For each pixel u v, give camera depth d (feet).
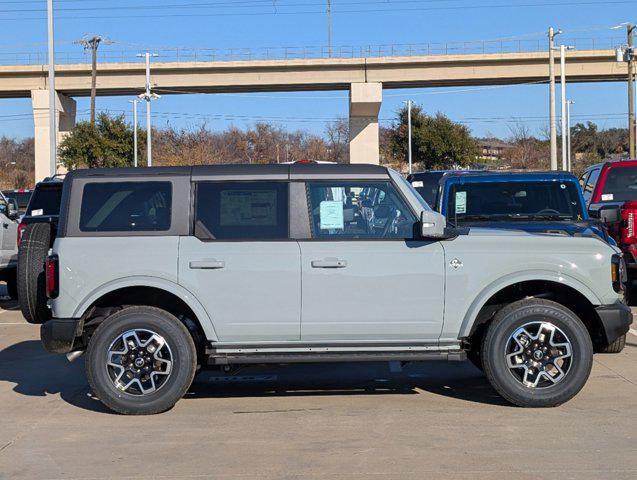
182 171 23.43
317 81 165.68
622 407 23.29
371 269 22.71
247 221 23.09
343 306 22.70
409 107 189.88
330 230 23.08
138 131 148.05
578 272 22.93
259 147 205.98
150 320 22.72
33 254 24.23
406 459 18.94
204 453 19.69
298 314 22.68
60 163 140.05
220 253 22.72
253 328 22.71
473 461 18.70
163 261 22.72
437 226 22.06
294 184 23.24
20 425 22.48
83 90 170.71
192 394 25.99
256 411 23.68
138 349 22.85
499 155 254.68
